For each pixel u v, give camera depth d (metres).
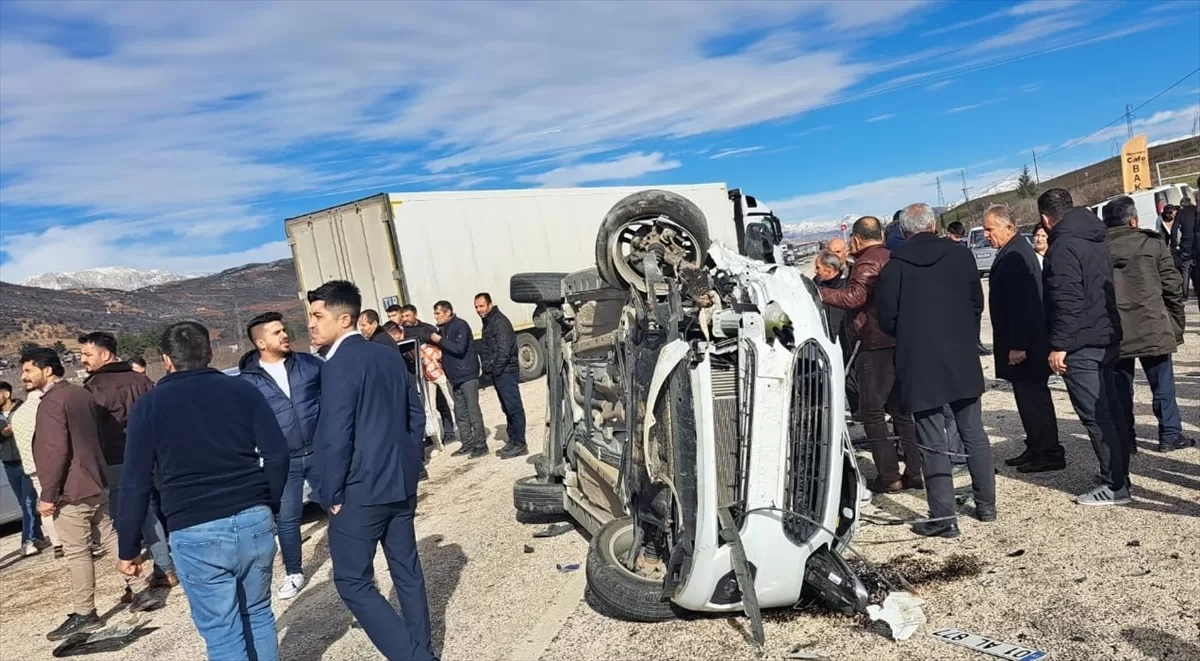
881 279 4.68
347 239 14.26
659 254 4.41
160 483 3.51
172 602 5.91
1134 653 3.15
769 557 3.70
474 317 14.58
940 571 4.19
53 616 6.06
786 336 3.87
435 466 9.19
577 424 5.88
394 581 3.81
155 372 17.81
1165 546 4.04
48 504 5.21
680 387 3.74
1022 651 3.29
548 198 16.30
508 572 5.29
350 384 3.58
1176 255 10.50
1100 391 4.63
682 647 3.76
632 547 4.27
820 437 3.81
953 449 5.79
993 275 5.44
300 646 4.62
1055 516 4.67
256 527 3.61
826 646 3.57
